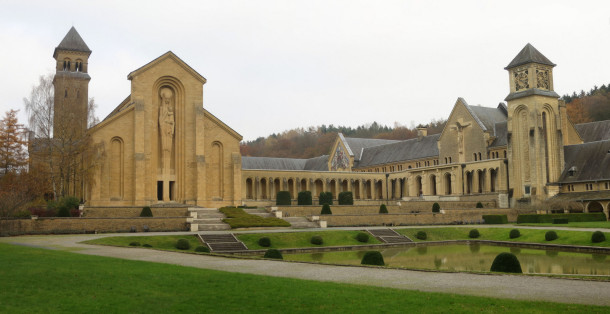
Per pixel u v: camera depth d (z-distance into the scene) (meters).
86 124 64.88
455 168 87.75
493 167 83.12
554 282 20.45
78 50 97.56
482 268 32.62
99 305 14.91
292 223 61.84
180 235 46.94
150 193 68.50
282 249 44.81
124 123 67.94
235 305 15.03
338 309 14.53
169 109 71.50
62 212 52.16
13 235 47.22
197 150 71.50
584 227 55.16
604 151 75.44
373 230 56.47
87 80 95.56
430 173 92.81
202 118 72.44
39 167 61.78
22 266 22.64
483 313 13.94
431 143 104.94
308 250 46.31
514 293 17.69
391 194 103.25
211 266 25.88
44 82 63.47
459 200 86.06
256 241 47.53
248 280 19.70
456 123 95.25
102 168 65.69
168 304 15.14
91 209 56.94
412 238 55.72
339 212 70.38
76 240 41.47
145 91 69.62
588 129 88.44
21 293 16.53
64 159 62.06
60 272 20.98
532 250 45.44
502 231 57.06
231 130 74.75
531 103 79.94
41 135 62.56
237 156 74.44
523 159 80.88
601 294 17.48
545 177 78.31
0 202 49.59
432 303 15.32
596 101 132.00
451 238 57.31
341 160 124.69
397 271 24.12
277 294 16.70
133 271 21.84
